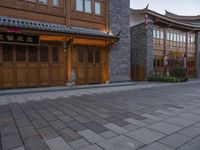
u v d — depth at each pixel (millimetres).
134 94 8633
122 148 2893
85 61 11305
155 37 17312
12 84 8906
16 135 3422
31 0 9195
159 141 3158
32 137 3326
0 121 4289
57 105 6117
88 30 10852
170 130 3705
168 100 7094
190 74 21344
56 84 10195
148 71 16281
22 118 4547
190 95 8336
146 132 3590
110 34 11836
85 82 11320
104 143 3080
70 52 10445
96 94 8578
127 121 4332
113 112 5203
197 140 3197
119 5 12547
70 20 10477
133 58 17578
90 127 3883
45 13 9609
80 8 10867
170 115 4871
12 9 8664
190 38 21156
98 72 11930
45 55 9820
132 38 17641
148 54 16219
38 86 9617
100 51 11969
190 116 4770
